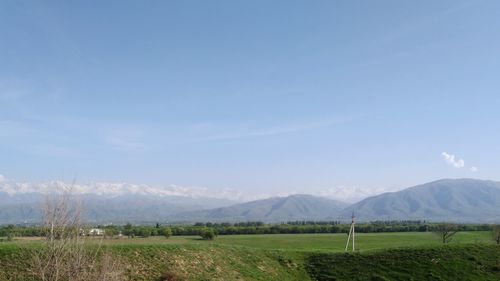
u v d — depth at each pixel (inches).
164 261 1919.3
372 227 5629.9
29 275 1533.0
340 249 3034.0
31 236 1847.9
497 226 3580.2
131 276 1731.1
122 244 2022.6
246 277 1995.6
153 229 4192.9
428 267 2164.1
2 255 1632.6
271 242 3636.8
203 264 2001.7
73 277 917.2
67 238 939.3
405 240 3956.7
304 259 2380.7
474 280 2041.1
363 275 2138.3
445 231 3644.2
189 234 4606.3
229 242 3501.5
